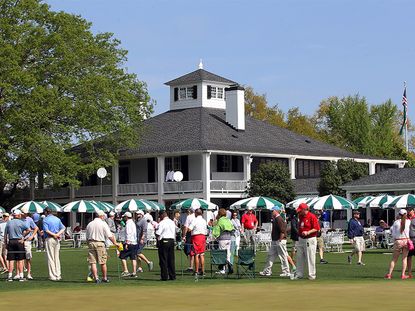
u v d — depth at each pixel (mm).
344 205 57719
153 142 89062
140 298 26344
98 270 39000
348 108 142000
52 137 81000
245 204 58719
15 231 34062
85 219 94875
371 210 81500
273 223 34938
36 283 32812
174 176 77750
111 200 91375
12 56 78125
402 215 33156
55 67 80938
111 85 86562
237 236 44031
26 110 77500
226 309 23234
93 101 83625
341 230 66688
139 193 88688
